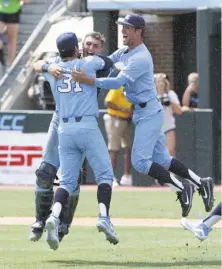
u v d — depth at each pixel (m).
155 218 41.97
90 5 59.47
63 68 30.47
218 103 57.88
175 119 56.88
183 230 37.72
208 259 30.39
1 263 29.38
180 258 30.58
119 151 57.47
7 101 63.41
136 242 34.38
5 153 59.41
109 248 32.84
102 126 57.09
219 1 58.69
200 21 57.75
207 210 34.59
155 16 67.56
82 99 30.33
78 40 31.16
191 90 58.56
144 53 32.28
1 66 63.94
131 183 57.91
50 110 62.84
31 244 33.81
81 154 30.94
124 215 43.09
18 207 46.12
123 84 31.75
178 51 67.12
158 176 33.22
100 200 30.52
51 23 65.38
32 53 64.12
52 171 31.61
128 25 32.19
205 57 57.66
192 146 57.22
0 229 37.94
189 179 34.31
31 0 66.62
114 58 33.06
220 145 57.66
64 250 32.31
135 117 33.44
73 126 30.36
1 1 63.41
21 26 66.44
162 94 55.81
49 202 31.92
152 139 33.16
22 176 59.34
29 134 58.91
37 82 63.00
